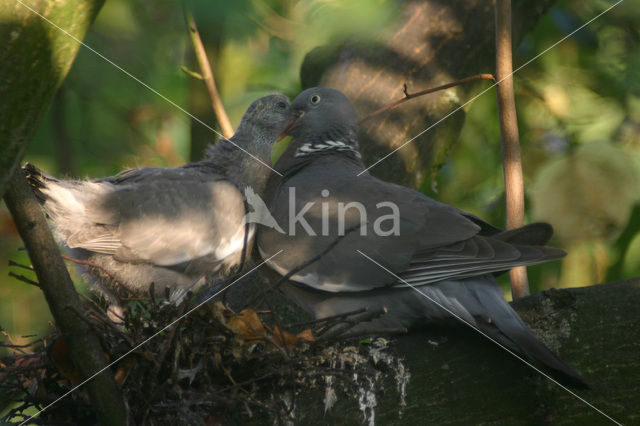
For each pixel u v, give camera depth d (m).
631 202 8.28
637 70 9.27
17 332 8.77
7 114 4.18
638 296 5.45
